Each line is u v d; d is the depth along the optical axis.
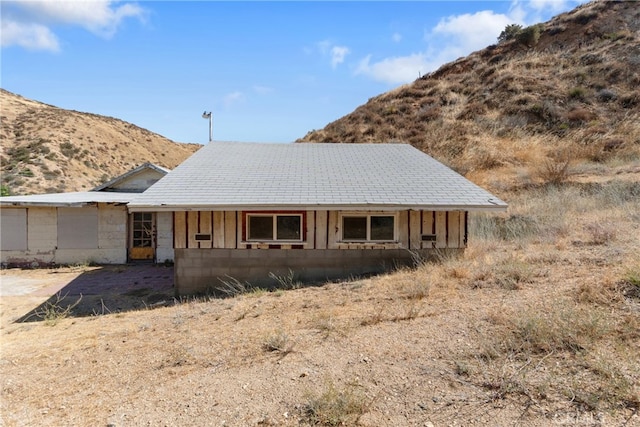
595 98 23.30
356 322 5.46
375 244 9.05
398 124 25.58
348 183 9.59
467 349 4.28
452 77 32.03
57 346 5.84
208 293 8.97
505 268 6.96
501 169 17.84
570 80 25.75
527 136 21.03
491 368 3.83
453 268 7.55
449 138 22.17
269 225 9.05
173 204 8.22
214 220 8.97
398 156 12.24
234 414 3.51
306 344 4.89
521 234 10.31
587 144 18.91
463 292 6.22
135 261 14.12
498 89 26.86
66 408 3.90
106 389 4.25
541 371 3.67
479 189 9.38
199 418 3.50
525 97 24.58
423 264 8.79
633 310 4.55
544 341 4.14
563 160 17.08
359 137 24.77
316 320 5.75
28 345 5.97
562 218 10.59
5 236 13.48
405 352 4.38
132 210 8.38
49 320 7.50
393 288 7.10
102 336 6.20
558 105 23.33
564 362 3.76
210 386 4.07
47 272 12.58
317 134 27.91
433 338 4.65
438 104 27.17
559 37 32.59
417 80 34.66
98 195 15.58
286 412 3.47
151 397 3.96
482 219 11.88
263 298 7.64
